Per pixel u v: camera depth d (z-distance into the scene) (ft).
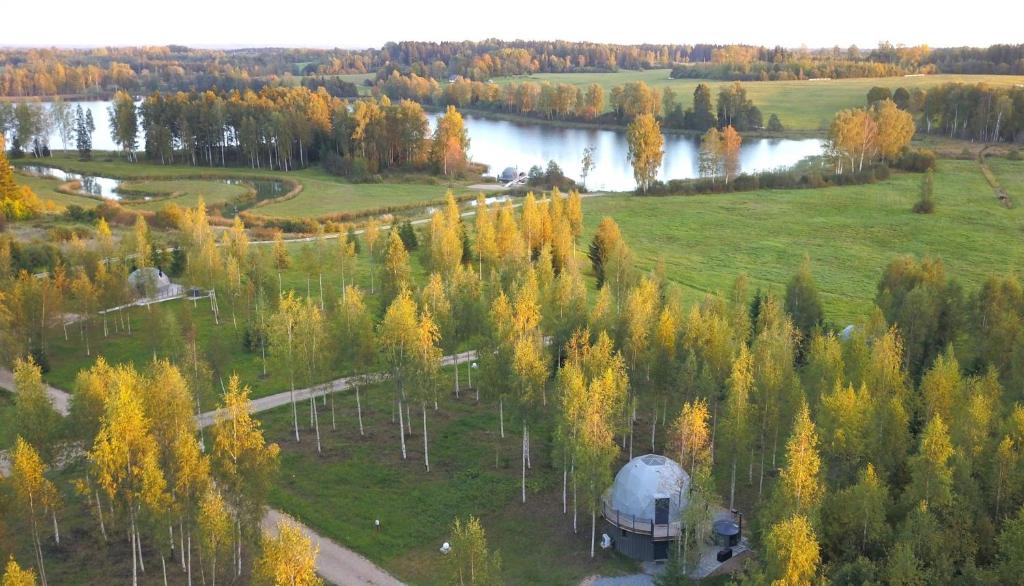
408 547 183.32
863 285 391.65
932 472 160.35
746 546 181.57
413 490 205.46
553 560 179.32
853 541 159.43
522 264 317.83
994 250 440.45
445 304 253.44
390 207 574.97
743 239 476.13
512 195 623.77
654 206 561.02
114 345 300.61
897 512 166.30
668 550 168.45
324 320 248.32
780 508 157.99
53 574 168.04
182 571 171.63
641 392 233.55
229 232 397.80
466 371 282.97
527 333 230.68
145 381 177.99
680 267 419.54
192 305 344.08
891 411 185.78
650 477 184.44
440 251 346.13
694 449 185.47
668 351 226.99
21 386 187.42
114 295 305.94
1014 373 227.61
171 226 488.02
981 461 172.76
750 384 203.00
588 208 561.84
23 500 155.63
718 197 583.58
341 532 186.50
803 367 245.24
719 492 207.21
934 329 272.72
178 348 254.68
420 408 253.65
